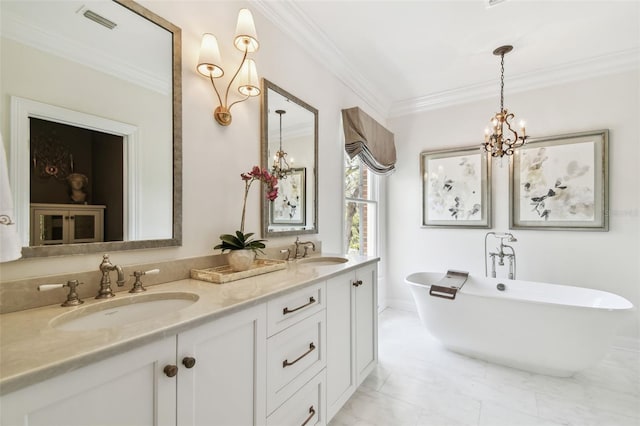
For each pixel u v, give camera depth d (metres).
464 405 1.83
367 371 2.01
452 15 2.08
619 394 1.93
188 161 1.42
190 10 1.45
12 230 0.81
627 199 2.61
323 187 2.51
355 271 1.85
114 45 1.16
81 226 1.06
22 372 0.55
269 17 1.93
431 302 2.48
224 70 1.62
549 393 1.94
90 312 0.97
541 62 2.73
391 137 3.50
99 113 1.12
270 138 1.92
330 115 2.61
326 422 1.52
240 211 1.71
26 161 0.94
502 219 3.12
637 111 2.58
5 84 0.90
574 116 2.82
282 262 1.72
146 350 0.75
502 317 2.18
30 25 0.96
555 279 2.87
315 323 1.44
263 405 1.12
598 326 1.92
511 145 2.45
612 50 2.54
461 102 3.37
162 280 1.29
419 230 3.58
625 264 2.61
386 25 2.19
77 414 0.64
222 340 0.96
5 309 0.89
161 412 0.79
